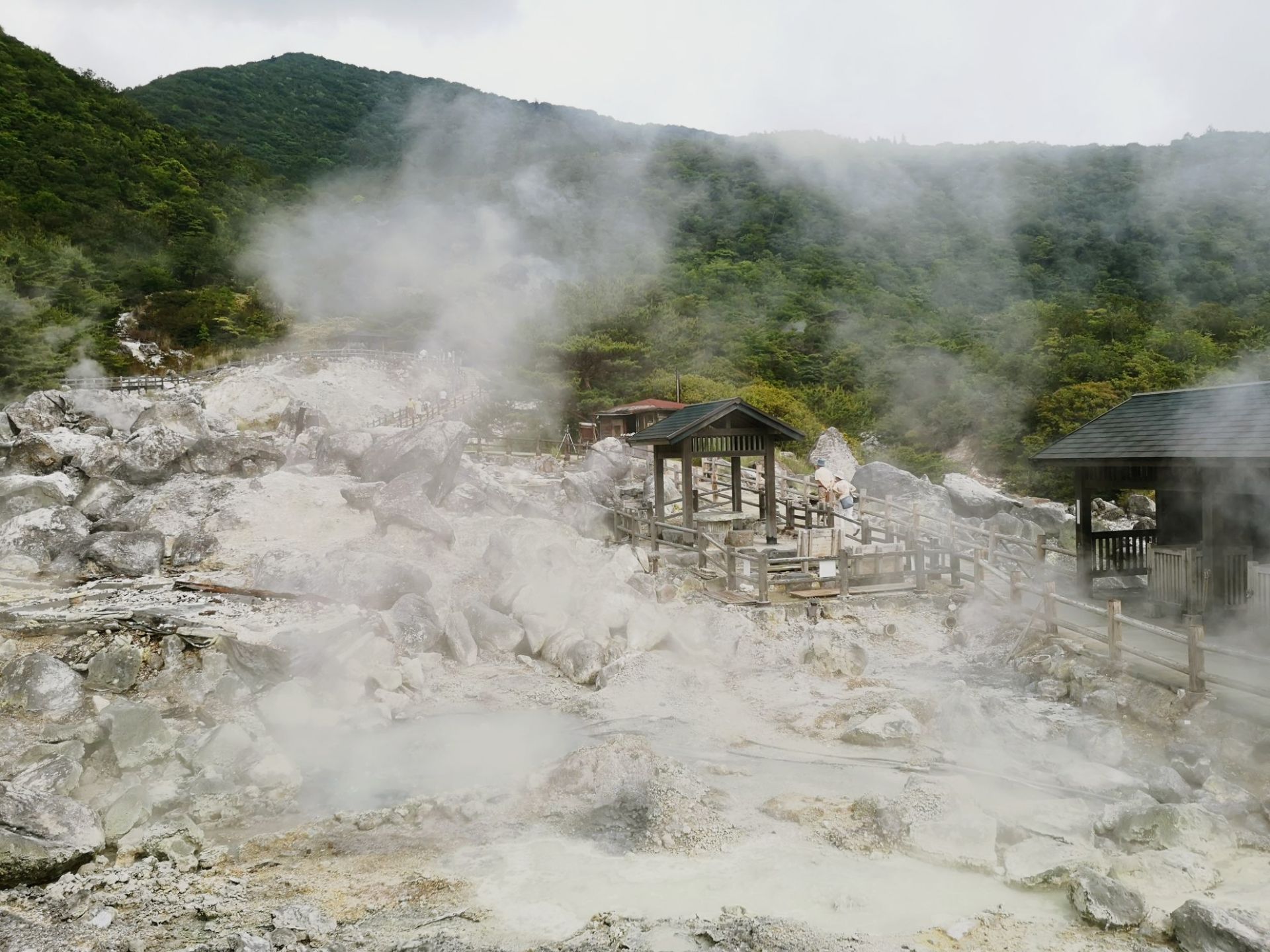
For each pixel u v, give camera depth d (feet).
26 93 337.52
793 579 52.95
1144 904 20.92
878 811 26.18
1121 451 42.14
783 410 153.69
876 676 40.68
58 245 228.84
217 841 26.73
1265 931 19.17
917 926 21.09
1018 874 23.12
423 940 21.08
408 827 27.35
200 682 37.73
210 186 351.67
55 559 52.31
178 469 71.36
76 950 20.97
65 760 29.81
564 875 24.12
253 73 631.97
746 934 20.79
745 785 29.63
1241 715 29.25
